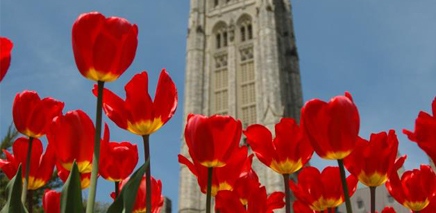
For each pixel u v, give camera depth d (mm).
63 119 2375
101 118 2010
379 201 34156
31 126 2453
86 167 2443
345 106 1996
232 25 65625
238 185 2889
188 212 50094
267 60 59094
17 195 1891
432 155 2137
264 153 2521
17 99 2461
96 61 2010
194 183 52594
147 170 2221
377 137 2361
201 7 69312
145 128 2307
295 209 3168
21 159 2713
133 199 1885
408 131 2254
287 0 79188
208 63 63781
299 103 64250
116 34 2027
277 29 70812
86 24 2012
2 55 2053
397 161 2957
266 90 56406
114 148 2719
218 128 2266
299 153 2488
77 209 1867
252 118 56375
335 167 2961
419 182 2848
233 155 2781
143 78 2318
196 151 2277
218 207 2701
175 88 2412
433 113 2174
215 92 61219
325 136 2004
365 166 2367
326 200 2934
